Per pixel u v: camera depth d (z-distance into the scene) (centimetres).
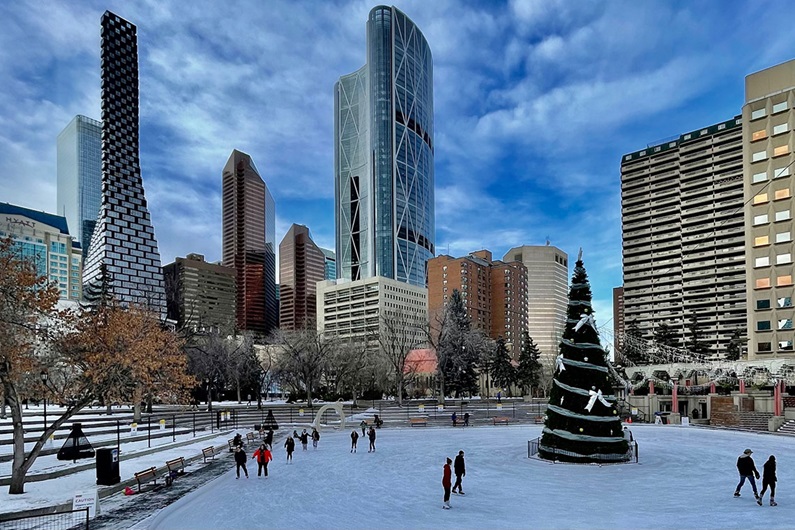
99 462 2194
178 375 2883
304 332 8844
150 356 2542
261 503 1994
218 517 1791
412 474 2616
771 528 1612
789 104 7619
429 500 2034
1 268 2053
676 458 3084
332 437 4491
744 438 4275
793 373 5594
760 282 7669
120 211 11656
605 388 2980
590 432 2917
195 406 6262
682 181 14938
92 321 2322
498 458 3120
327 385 9619
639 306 15262
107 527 1642
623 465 2827
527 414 6825
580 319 3017
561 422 2992
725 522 1683
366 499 2056
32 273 2134
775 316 7488
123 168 11950
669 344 9762
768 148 7762
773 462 1912
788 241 7469
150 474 2377
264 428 4872
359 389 9238
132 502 1983
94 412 5475
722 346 13738
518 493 2147
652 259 15225
